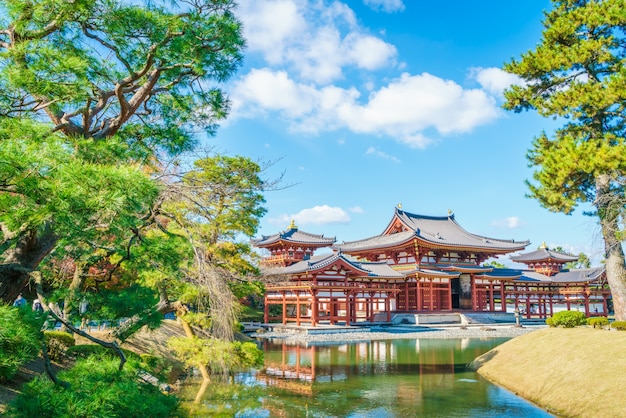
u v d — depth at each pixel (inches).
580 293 2864.2
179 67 463.8
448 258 2802.7
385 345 1587.1
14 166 233.6
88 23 396.5
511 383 856.3
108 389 289.3
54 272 768.3
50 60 333.4
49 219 268.2
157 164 517.7
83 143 325.4
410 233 2765.7
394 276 2422.5
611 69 1160.8
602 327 1138.7
